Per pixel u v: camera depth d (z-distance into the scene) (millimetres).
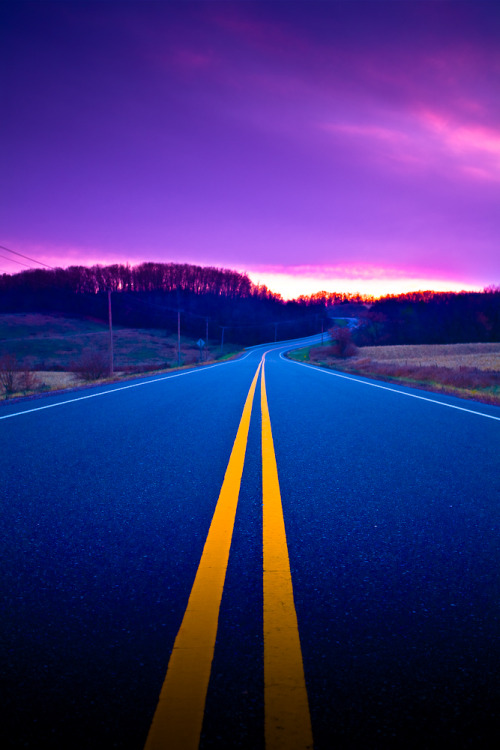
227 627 1476
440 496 3096
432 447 4809
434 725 1059
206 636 1422
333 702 1130
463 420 6863
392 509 2807
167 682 1205
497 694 1174
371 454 4461
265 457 4309
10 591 1724
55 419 6785
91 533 2365
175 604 1633
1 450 4578
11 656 1317
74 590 1733
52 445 4840
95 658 1311
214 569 1926
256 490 3221
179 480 3482
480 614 1583
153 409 8062
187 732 1023
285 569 1931
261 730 1030
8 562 1997
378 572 1916
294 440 5180
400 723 1062
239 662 1292
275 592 1720
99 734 1023
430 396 11000
